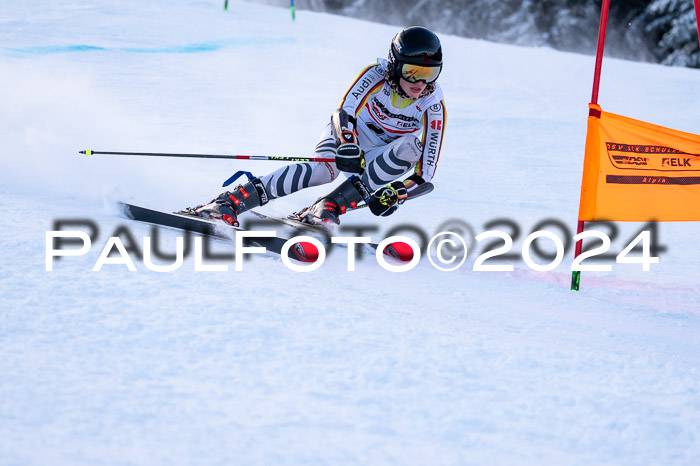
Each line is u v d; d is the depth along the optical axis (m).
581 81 35.62
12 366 5.35
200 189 12.75
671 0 79.94
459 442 4.84
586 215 9.45
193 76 28.17
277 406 5.10
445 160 19.31
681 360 6.91
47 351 5.66
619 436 5.12
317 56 34.97
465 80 33.50
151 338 6.05
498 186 16.61
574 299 8.93
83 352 5.69
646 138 9.49
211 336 6.19
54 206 10.06
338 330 6.63
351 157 9.85
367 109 10.89
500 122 25.16
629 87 34.97
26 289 6.85
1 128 14.79
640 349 7.16
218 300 7.08
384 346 6.36
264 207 12.37
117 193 9.90
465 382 5.79
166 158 15.03
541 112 27.88
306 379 5.57
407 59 9.97
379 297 7.96
